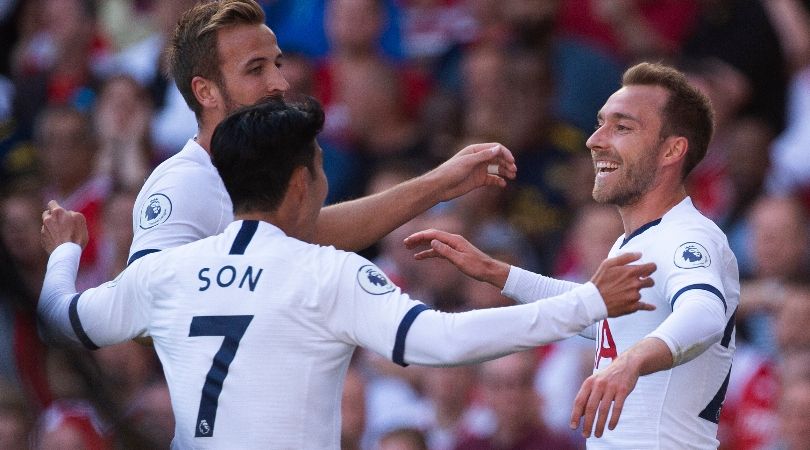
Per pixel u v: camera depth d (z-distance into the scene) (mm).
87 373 12328
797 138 31734
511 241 29469
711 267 15078
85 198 31828
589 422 13555
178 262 14484
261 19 16750
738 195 29688
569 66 31984
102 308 14836
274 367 14016
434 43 34500
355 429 25875
